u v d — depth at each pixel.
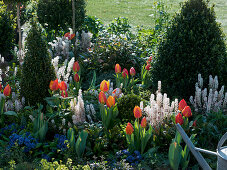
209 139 4.31
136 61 6.92
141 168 3.86
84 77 6.81
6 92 4.70
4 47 7.86
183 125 4.30
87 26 9.52
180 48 5.06
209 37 5.03
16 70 5.87
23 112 4.88
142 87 5.86
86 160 4.11
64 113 4.75
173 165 3.71
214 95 4.70
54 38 9.07
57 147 4.20
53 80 5.05
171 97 5.40
